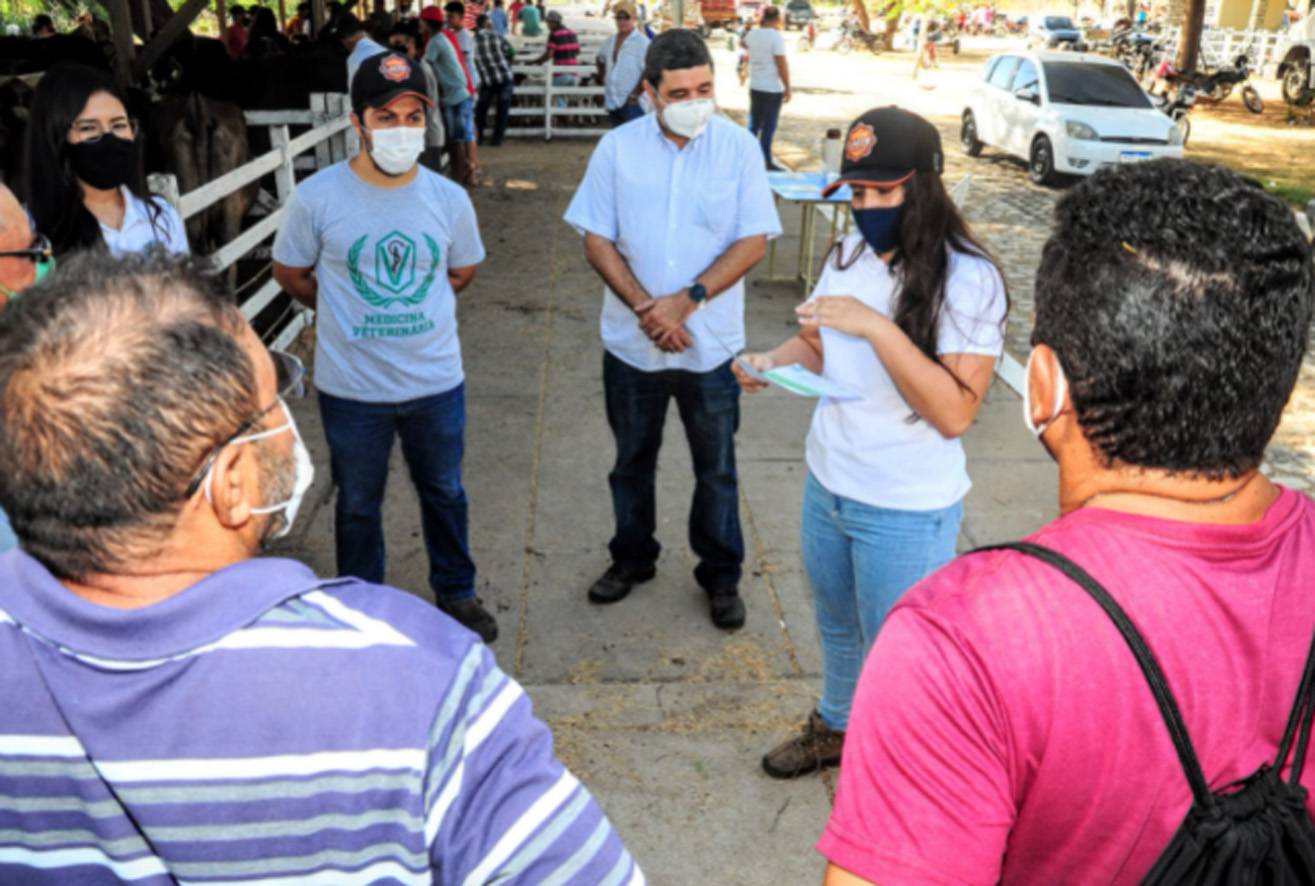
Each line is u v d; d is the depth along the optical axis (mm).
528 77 15070
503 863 1000
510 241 8906
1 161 5613
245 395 987
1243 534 1007
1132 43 28047
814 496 2617
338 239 3068
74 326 931
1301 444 5609
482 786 1000
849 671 2816
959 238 2266
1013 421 5492
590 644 3584
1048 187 12758
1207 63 27609
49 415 911
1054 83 13266
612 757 3051
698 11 44625
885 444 2404
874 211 2273
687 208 3258
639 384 3482
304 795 944
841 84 25906
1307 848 991
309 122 7117
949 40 45031
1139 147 12195
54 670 938
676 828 2803
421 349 3213
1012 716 981
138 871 968
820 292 2537
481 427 5285
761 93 12305
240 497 1004
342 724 943
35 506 929
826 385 2281
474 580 3936
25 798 947
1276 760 1003
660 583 3957
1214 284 964
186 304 979
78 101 2711
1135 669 968
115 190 2939
